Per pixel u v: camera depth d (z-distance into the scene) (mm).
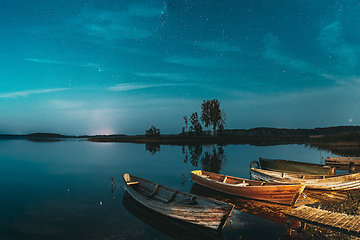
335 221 6434
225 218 7578
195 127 78750
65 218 9453
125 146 52219
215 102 76062
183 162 25906
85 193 13367
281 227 7980
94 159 29078
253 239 7172
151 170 21031
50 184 15781
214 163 24844
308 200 11133
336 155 30547
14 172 20531
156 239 7516
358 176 12562
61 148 48281
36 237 7746
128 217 9508
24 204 11367
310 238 6832
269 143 60344
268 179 14156
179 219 8742
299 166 17703
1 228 8477
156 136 81438
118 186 15102
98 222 9000
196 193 13008
